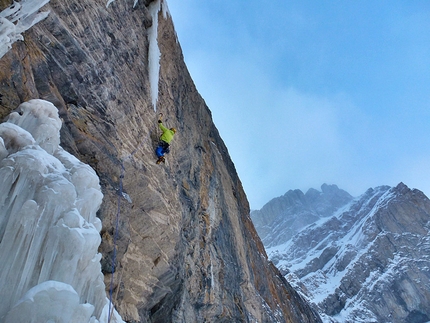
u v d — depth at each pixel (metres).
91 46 9.08
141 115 11.38
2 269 4.36
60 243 4.93
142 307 11.00
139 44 11.84
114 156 9.39
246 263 21.58
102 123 9.14
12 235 4.56
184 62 18.08
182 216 13.60
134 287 10.50
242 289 19.83
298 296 40.06
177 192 13.45
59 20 8.00
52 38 7.89
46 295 4.22
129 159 10.12
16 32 6.43
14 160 4.97
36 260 4.70
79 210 5.77
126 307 10.12
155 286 11.42
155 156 11.74
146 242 10.96
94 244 5.37
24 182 4.96
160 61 14.05
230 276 17.77
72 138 7.98
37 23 7.50
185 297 12.95
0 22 5.95
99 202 6.24
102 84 9.36
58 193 5.15
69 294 4.41
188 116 16.88
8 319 3.96
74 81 8.45
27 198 4.94
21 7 6.51
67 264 4.92
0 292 4.25
